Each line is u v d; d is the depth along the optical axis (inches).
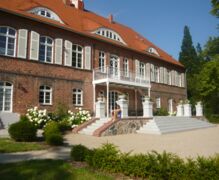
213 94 1450.5
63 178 241.0
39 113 719.7
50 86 817.5
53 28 849.5
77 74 896.3
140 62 1169.4
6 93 718.5
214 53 1305.4
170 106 1317.7
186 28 2145.7
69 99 860.6
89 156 294.2
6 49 736.3
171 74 1365.7
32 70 777.6
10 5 785.6
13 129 504.1
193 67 2015.3
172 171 233.3
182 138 612.4
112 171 268.5
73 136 633.0
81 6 1212.5
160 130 730.8
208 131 802.2
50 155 375.6
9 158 348.8
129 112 1069.1
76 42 912.9
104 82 898.7
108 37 1051.3
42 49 821.2
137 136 657.0
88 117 791.1
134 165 255.9
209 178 215.0
